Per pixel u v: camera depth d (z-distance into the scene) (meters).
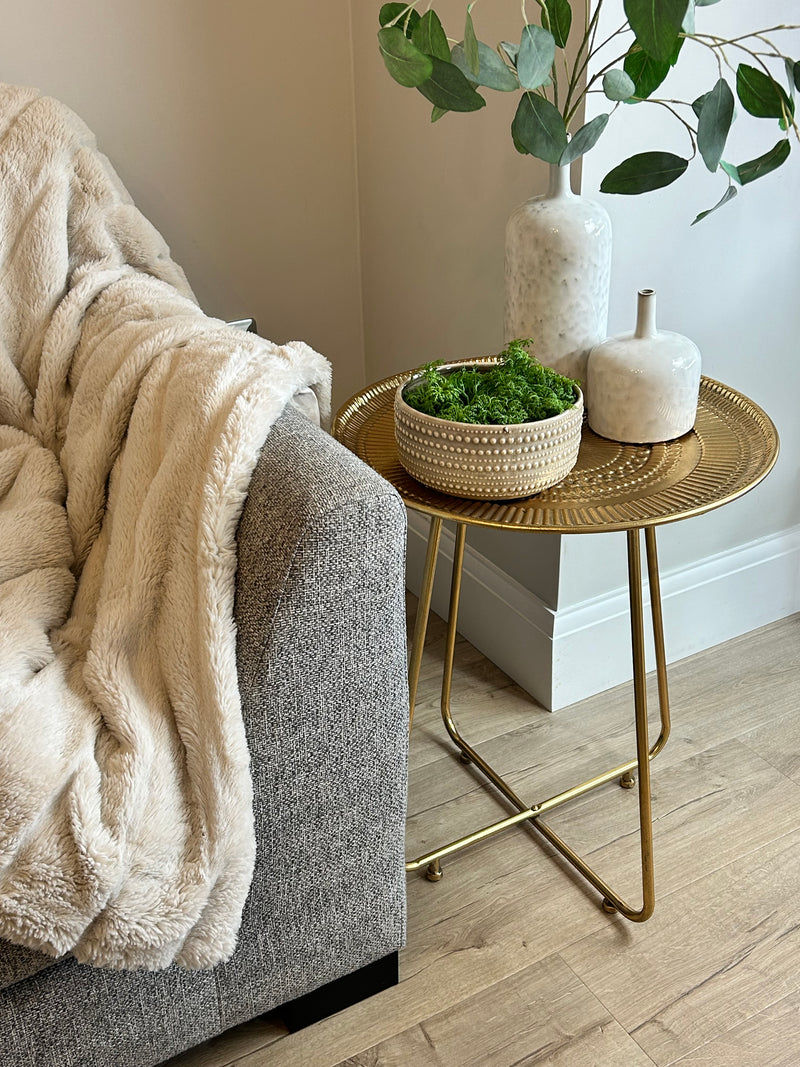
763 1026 1.14
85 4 1.50
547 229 1.16
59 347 1.32
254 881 1.01
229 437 0.94
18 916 0.83
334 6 1.68
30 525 1.15
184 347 1.12
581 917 1.29
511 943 1.25
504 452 1.02
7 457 1.27
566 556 1.54
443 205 1.61
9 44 1.48
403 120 1.64
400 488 1.13
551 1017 1.16
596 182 1.33
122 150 1.62
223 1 1.59
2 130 1.35
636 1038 1.13
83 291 1.34
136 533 0.99
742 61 1.36
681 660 1.78
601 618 1.63
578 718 1.64
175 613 0.95
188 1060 1.12
